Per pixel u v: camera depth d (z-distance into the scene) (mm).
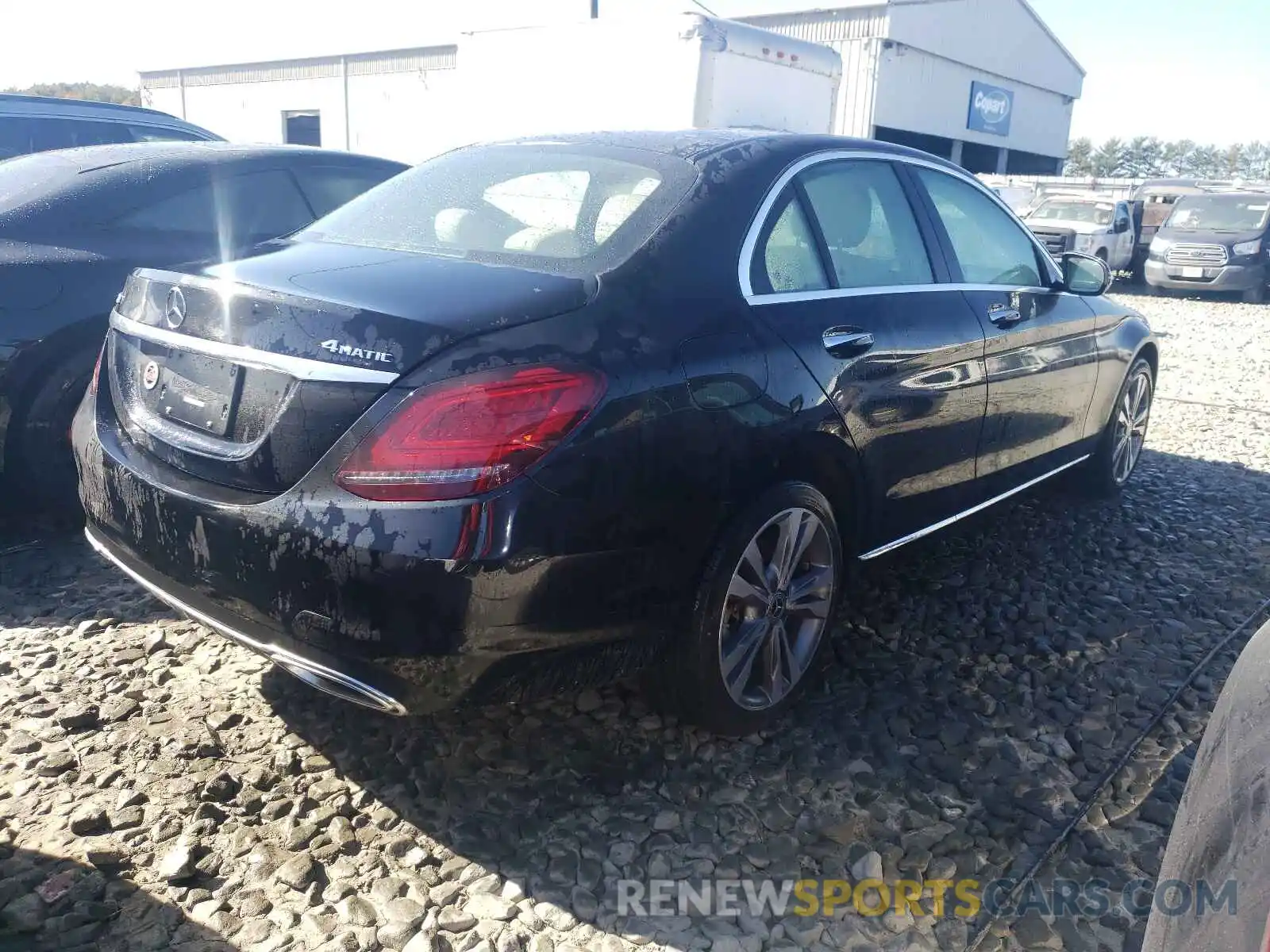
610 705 3049
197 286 2537
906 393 3207
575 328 2352
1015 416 3920
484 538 2143
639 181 2898
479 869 2367
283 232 4812
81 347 3975
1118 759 2885
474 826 2512
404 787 2645
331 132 27188
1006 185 23969
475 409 2160
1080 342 4379
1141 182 22625
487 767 2742
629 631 2461
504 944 2152
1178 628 3705
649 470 2391
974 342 3559
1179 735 3018
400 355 2184
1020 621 3730
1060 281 4375
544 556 2219
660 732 2928
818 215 3146
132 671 3143
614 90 10109
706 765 2791
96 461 2703
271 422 2293
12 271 3848
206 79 30312
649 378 2402
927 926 2258
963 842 2523
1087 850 2512
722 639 2699
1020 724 3047
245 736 2832
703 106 9406
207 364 2465
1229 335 12641
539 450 2201
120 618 3490
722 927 2232
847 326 3023
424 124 24859
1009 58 30312
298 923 2188
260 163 4816
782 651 2941
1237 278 16906
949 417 3461
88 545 4109
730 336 2646
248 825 2479
